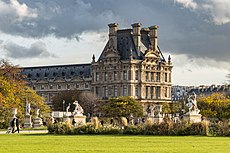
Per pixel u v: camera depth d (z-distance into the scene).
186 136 78.06
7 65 178.25
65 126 88.81
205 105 197.88
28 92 179.38
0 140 66.56
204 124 81.31
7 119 129.00
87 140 66.12
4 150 49.72
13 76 166.25
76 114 121.81
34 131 104.00
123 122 92.00
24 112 149.62
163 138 71.38
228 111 190.62
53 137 74.81
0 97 130.62
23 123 138.00
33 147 53.66
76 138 71.44
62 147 53.72
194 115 104.88
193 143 60.47
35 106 179.25
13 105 136.50
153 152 48.16
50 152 47.75
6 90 141.25
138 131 83.56
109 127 87.44
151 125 83.50
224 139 69.31
